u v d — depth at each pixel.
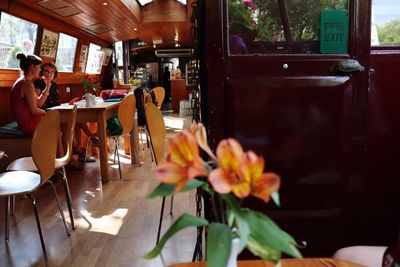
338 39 1.58
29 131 3.89
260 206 1.63
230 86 1.57
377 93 1.67
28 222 2.92
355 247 1.46
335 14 1.56
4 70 4.36
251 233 0.63
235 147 0.63
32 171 2.78
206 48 1.57
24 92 3.85
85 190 3.74
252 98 1.57
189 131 0.71
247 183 0.61
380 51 1.65
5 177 2.52
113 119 4.36
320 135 1.59
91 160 4.98
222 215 0.71
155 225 2.82
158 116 2.31
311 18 1.58
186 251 2.37
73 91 7.30
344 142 1.61
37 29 5.21
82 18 6.00
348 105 1.59
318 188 1.63
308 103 1.57
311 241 1.68
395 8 1.68
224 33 1.56
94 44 8.24
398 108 1.68
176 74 12.55
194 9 1.89
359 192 1.66
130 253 2.38
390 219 1.72
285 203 1.63
